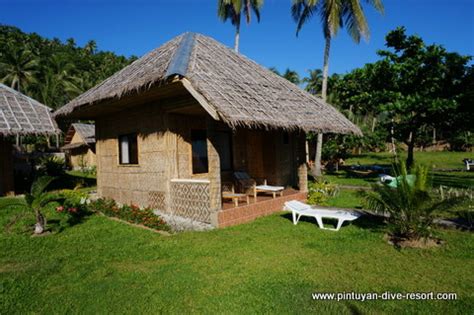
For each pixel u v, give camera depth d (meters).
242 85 8.98
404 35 18.05
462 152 40.38
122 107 10.53
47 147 40.00
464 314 3.75
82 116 12.02
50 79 41.75
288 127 7.91
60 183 18.22
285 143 13.04
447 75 16.58
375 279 4.73
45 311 4.07
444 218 8.14
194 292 4.39
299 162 11.34
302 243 6.50
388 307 3.93
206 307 3.99
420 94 16.56
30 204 7.68
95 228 8.32
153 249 6.36
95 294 4.46
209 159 7.89
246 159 12.46
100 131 12.54
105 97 8.77
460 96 15.27
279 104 9.26
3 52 44.69
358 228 7.66
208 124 7.84
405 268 5.12
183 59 8.05
